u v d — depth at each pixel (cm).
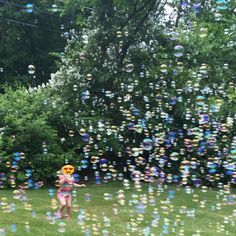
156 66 962
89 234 427
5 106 819
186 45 1000
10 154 764
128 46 963
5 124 788
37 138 793
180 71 948
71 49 993
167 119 919
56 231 436
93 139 876
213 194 763
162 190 771
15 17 1638
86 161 830
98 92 950
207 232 466
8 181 733
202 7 1028
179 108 923
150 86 935
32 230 438
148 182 869
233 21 1066
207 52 1005
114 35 949
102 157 927
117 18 965
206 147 880
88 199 641
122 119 927
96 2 958
